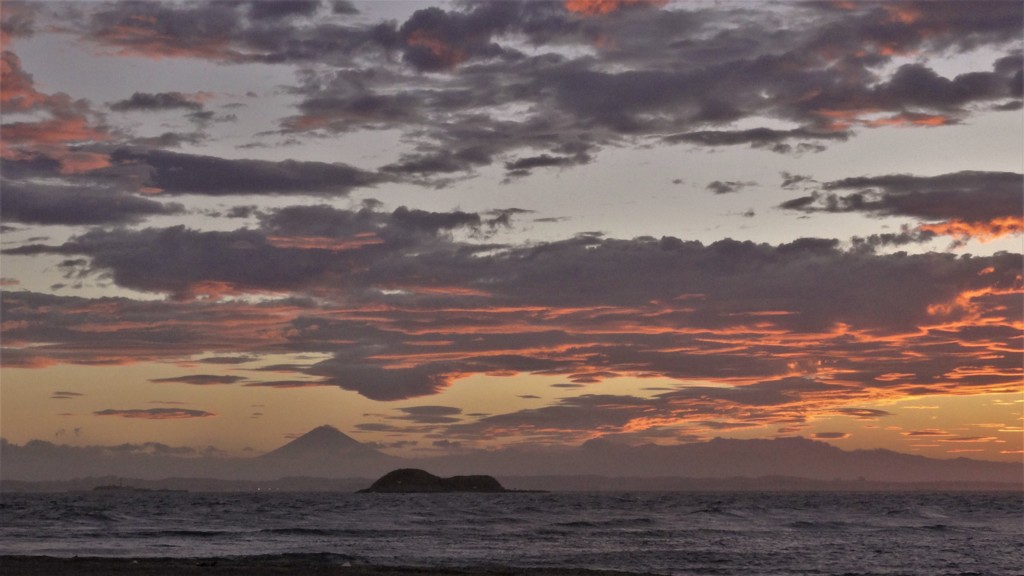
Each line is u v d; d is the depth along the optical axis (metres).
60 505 192.62
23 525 97.06
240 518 122.25
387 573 41.56
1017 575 48.16
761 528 98.88
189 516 128.00
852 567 53.00
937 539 79.44
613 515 141.38
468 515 140.50
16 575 37.16
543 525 104.81
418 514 144.25
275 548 64.81
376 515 138.12
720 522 113.81
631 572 45.19
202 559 49.81
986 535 86.19
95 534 79.81
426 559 56.12
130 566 42.47
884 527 102.19
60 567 40.91
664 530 93.56
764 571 50.31
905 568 52.53
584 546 69.69
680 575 47.50
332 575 40.12
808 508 184.38
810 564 54.66
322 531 85.56
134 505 197.75
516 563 54.38
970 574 48.53
